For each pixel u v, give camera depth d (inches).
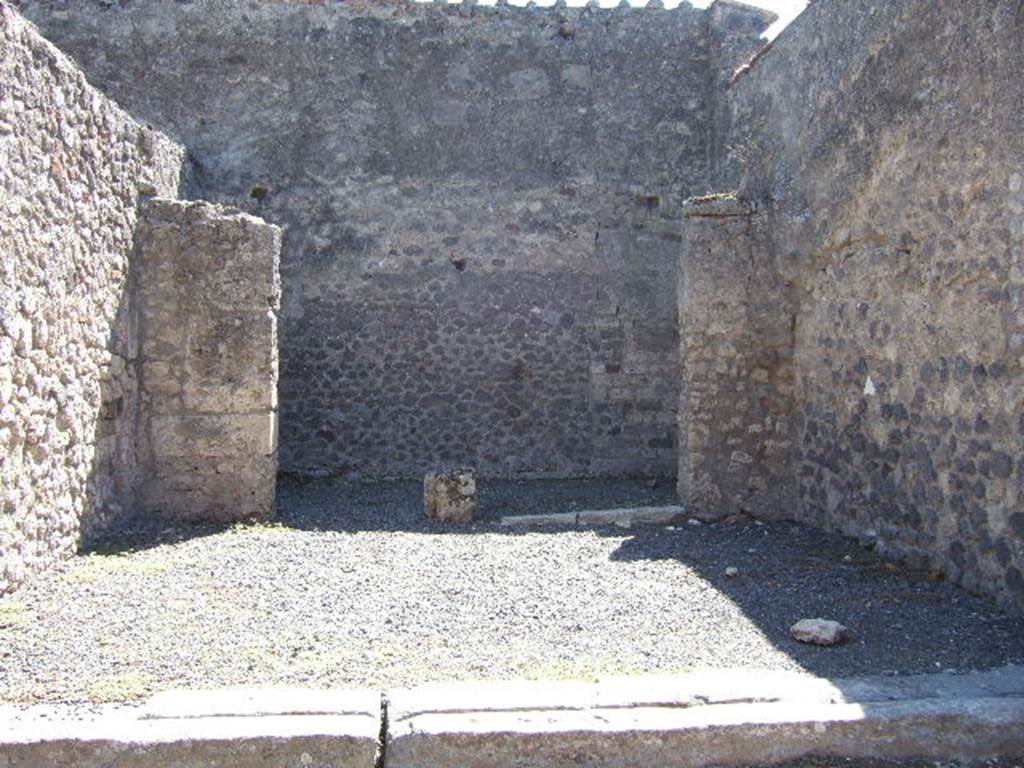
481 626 170.4
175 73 397.7
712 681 136.8
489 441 406.0
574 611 181.2
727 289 282.5
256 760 118.6
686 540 253.9
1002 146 179.3
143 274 265.4
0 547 180.9
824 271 261.7
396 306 402.9
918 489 213.2
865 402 238.2
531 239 410.0
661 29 419.2
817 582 204.7
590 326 412.5
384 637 163.0
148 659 148.9
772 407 283.3
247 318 271.6
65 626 165.8
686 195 418.9
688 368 285.3
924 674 142.7
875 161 229.9
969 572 192.7
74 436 221.1
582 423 410.9
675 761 122.3
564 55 414.0
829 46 253.1
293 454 395.9
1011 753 126.5
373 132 403.9
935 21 203.3
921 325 210.7
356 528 273.6
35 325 197.6
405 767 120.0
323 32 402.6
